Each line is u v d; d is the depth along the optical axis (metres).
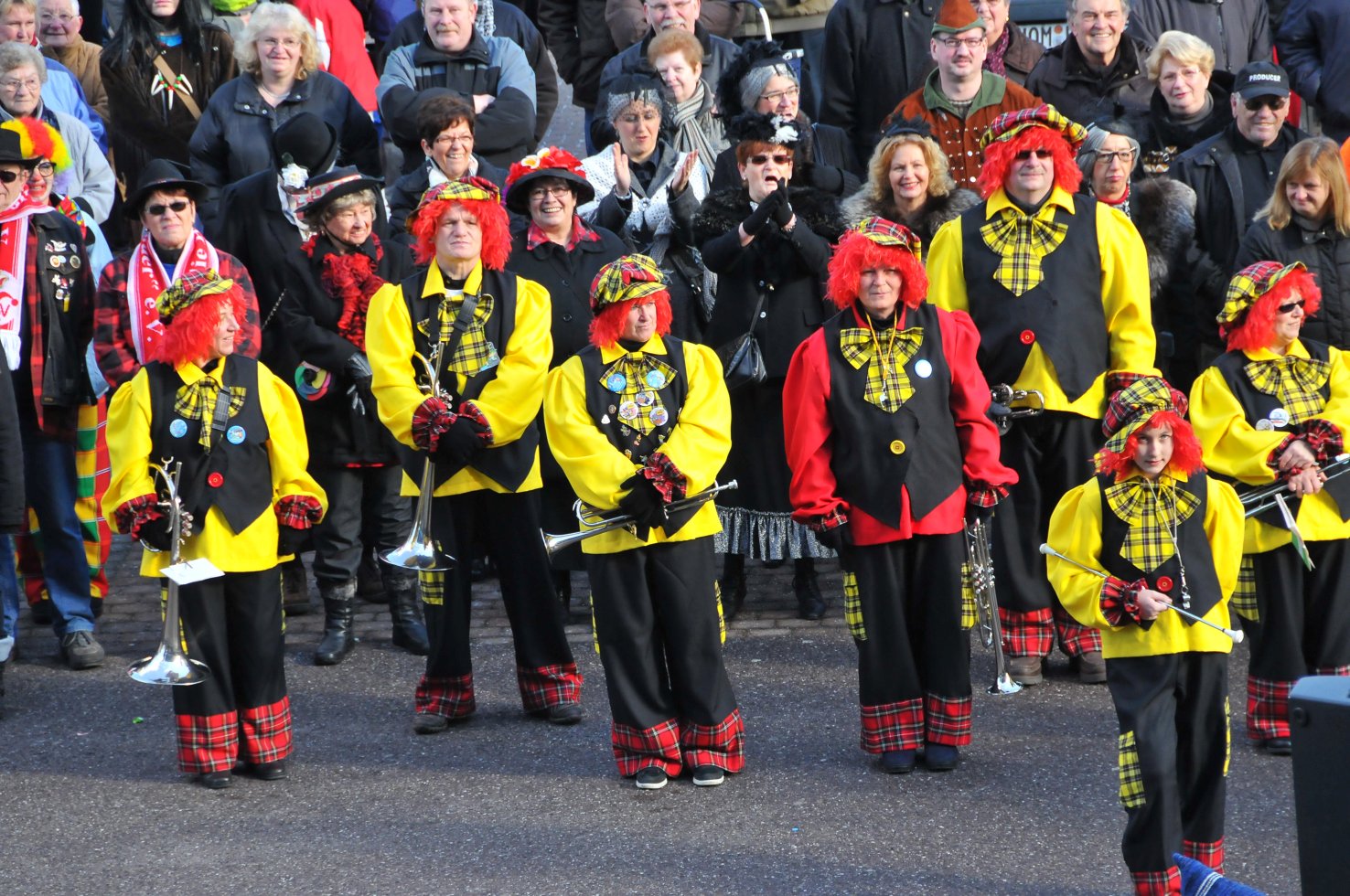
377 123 38.22
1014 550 25.97
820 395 22.91
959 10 30.45
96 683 27.50
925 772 23.14
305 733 25.19
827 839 21.06
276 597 23.39
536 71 36.53
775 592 31.08
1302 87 35.44
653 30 33.66
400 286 24.59
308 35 32.84
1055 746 23.88
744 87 28.39
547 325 24.72
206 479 22.77
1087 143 28.28
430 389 24.23
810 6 37.91
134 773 23.86
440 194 24.09
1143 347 25.61
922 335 23.06
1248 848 20.66
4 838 21.72
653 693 22.91
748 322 28.11
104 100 37.97
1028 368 25.30
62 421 28.12
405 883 20.12
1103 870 20.05
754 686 26.55
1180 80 31.36
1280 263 26.23
